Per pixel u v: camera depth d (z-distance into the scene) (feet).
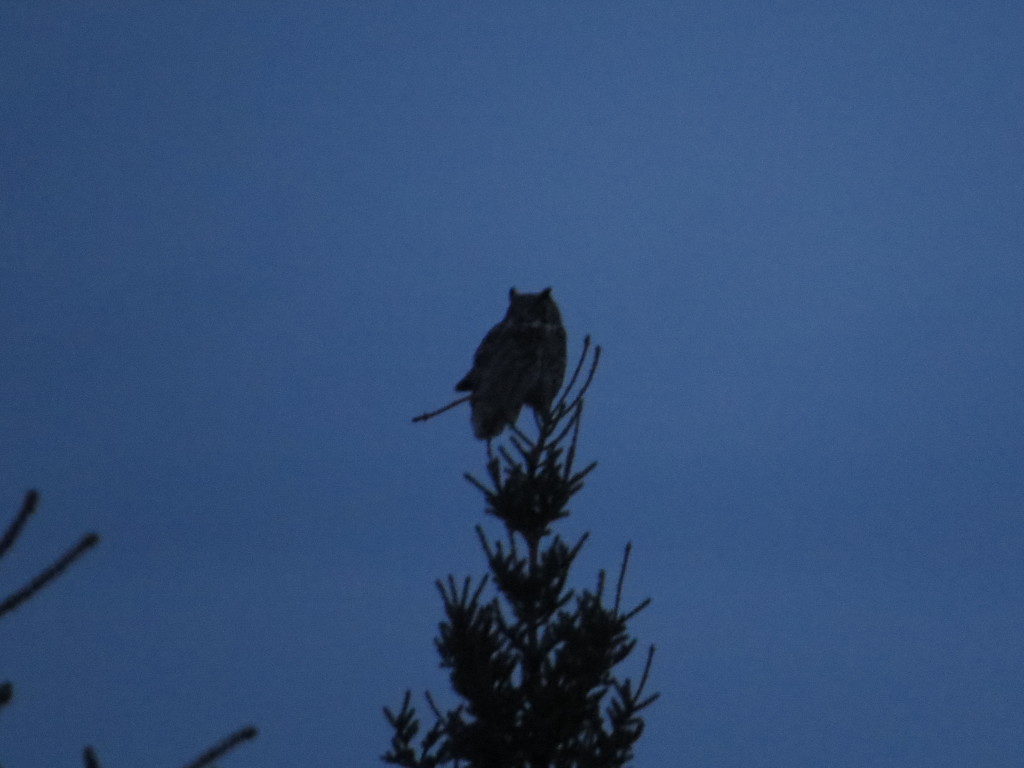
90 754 14.67
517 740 41.96
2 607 14.76
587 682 42.24
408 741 43.78
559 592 42.60
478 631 42.65
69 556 15.15
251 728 14.69
